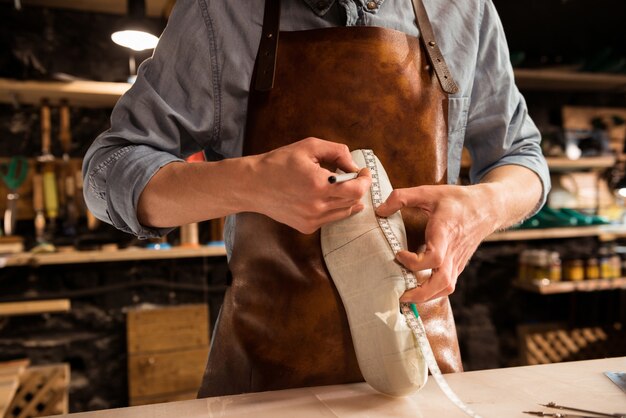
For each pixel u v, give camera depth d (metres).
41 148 2.52
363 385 0.72
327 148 0.64
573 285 2.91
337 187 0.61
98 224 2.54
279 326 0.75
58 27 2.55
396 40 0.80
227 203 0.66
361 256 0.67
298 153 0.62
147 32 2.07
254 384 0.76
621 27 3.18
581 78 2.91
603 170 3.21
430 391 0.69
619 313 3.24
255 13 0.80
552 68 2.85
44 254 2.26
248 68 0.80
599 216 3.07
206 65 0.79
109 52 2.62
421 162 0.80
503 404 0.63
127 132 0.76
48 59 2.53
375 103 0.78
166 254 2.43
